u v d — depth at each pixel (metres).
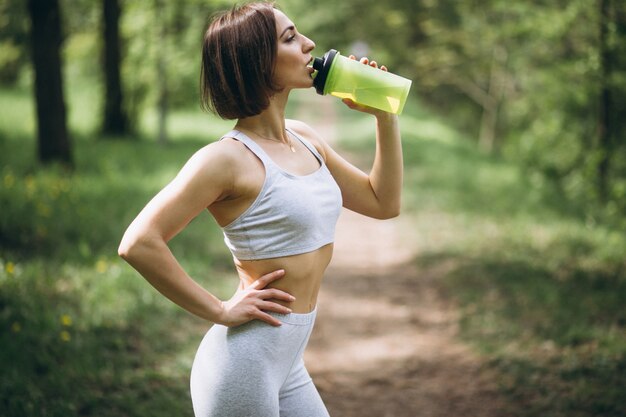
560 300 5.68
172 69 15.48
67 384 3.68
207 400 1.96
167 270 1.84
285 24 1.96
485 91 24.09
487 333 5.18
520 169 14.05
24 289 4.81
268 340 1.94
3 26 13.88
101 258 5.79
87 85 18.73
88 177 9.60
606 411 3.71
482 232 8.66
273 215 1.91
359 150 16.97
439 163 14.82
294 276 1.97
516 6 11.34
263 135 2.00
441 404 4.13
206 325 5.04
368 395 4.33
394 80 2.08
